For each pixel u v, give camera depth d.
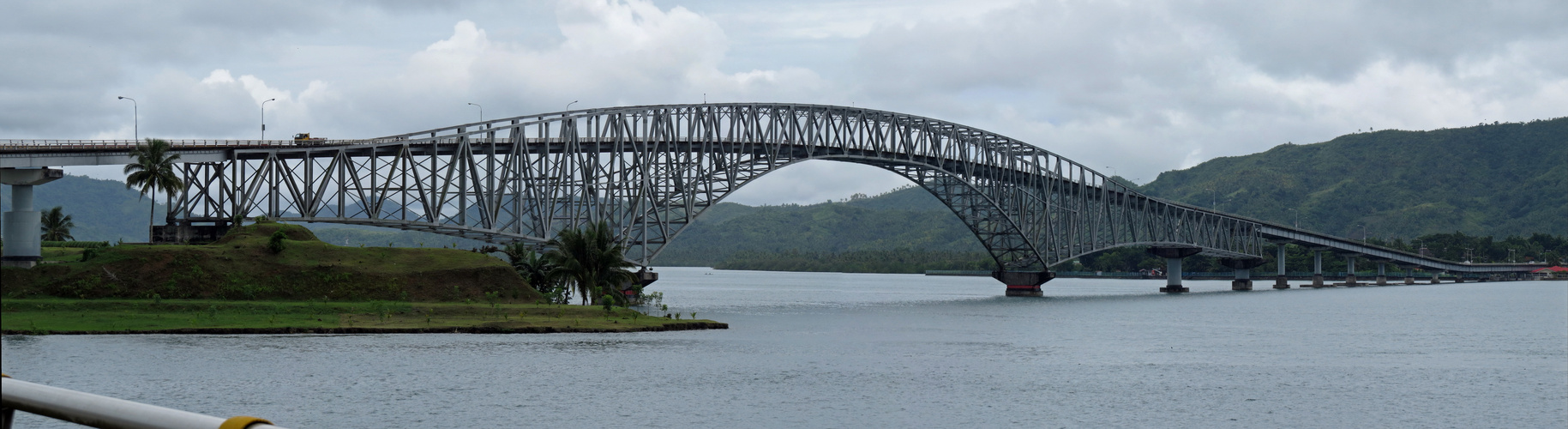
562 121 131.00
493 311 97.56
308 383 61.66
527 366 71.25
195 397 56.00
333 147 109.81
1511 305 193.75
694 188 147.88
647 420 54.38
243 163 108.69
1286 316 154.62
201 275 93.69
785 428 53.34
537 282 116.75
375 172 114.00
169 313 86.75
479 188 121.25
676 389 64.56
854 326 121.69
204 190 105.75
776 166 159.38
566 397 60.19
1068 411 60.00
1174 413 59.97
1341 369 82.06
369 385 61.66
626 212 145.25
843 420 55.78
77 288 88.69
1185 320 142.25
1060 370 78.75
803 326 119.44
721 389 65.19
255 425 6.74
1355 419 59.19
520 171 125.06
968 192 197.12
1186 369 80.38
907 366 79.62
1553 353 97.25
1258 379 74.75
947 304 184.88
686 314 139.62
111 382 59.28
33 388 7.54
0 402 7.68
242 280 94.75
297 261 99.62
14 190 89.88
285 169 108.19
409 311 94.25
